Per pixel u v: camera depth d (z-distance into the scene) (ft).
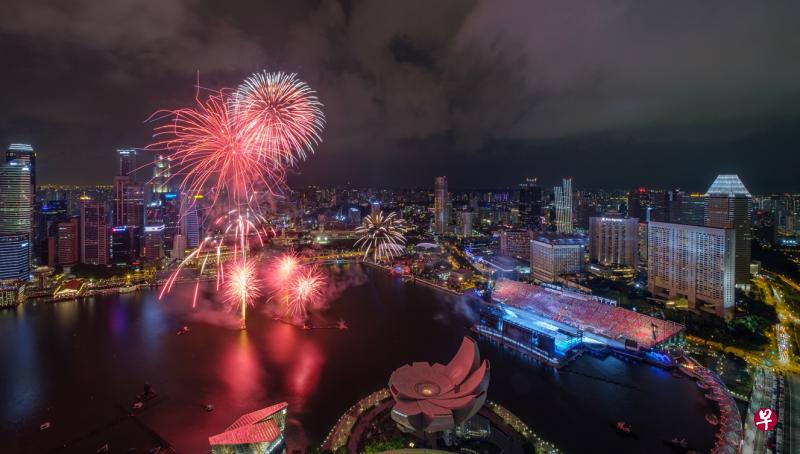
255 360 564.71
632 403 455.22
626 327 613.52
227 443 319.27
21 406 448.24
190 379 505.66
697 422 418.31
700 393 475.31
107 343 626.23
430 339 654.94
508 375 524.52
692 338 604.90
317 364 552.41
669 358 538.06
